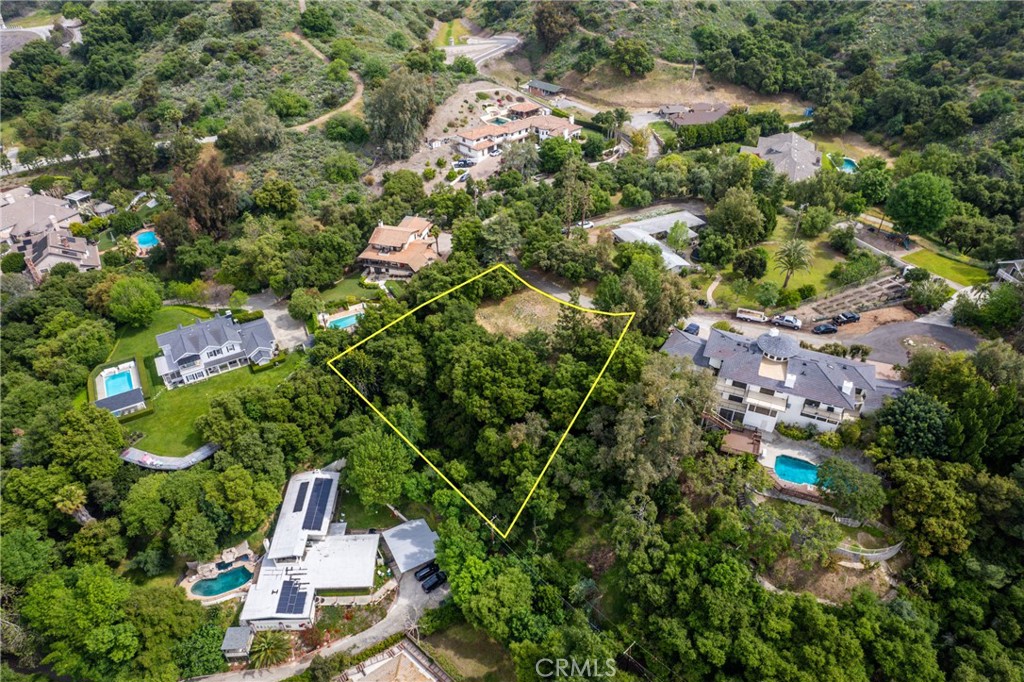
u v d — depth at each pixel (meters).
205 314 121.56
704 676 64.69
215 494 81.94
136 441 93.44
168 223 131.38
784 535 67.25
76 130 179.12
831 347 93.19
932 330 99.50
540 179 160.25
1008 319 94.94
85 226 152.00
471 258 116.44
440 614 78.19
